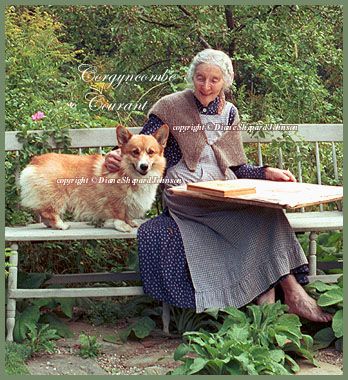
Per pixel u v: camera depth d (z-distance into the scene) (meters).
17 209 3.63
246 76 5.15
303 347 3.04
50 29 4.73
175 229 3.29
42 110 4.00
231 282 3.22
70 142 3.66
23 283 3.47
